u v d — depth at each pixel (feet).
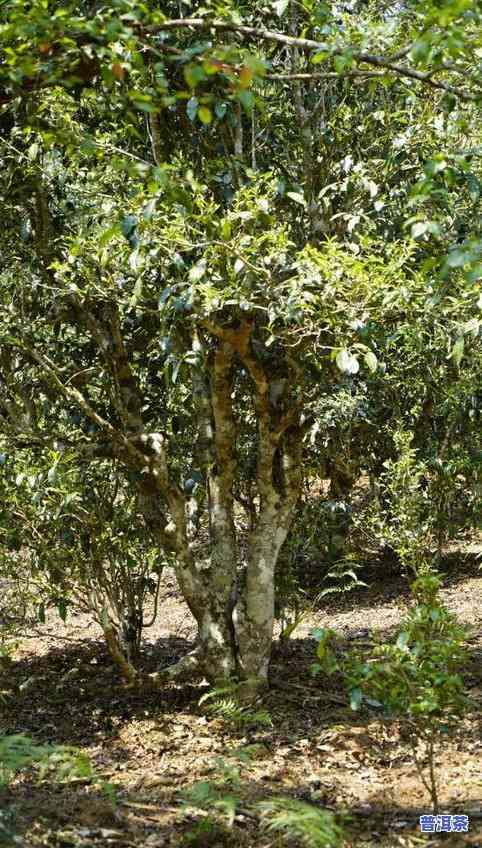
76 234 18.04
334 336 17.16
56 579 20.65
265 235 14.79
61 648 24.77
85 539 20.71
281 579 22.47
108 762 15.47
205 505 23.61
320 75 11.13
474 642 23.25
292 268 15.37
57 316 19.07
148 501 19.34
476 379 25.38
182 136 18.63
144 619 29.35
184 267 15.58
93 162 17.28
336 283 14.61
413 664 11.75
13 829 10.59
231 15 11.51
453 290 16.87
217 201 18.21
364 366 21.50
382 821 12.53
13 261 19.19
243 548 33.24
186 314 17.20
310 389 20.38
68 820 12.05
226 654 18.47
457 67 10.64
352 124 19.26
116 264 16.98
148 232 14.61
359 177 16.90
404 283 14.93
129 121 16.28
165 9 16.56
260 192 17.43
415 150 17.53
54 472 17.51
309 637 25.00
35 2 10.52
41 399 23.30
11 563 21.39
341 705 18.45
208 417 19.75
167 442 21.22
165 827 12.17
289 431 19.22
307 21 17.53
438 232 10.29
